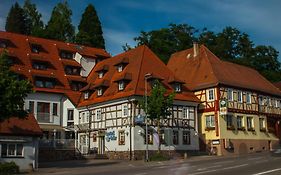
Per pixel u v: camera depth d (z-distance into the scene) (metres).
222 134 53.59
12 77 31.64
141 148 47.97
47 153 48.03
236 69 63.06
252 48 85.94
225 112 52.75
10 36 61.16
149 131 48.91
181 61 65.06
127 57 57.19
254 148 58.09
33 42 62.22
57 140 49.41
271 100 64.44
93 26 89.81
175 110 51.75
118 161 44.47
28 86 31.73
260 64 84.75
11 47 59.47
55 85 58.06
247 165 28.75
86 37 86.31
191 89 57.31
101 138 53.06
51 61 61.28
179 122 51.78
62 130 56.41
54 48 64.06
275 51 85.38
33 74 56.69
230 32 87.62
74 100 58.00
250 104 59.28
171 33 84.88
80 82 60.66
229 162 32.75
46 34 88.19
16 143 35.88
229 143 54.03
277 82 78.50
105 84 54.56
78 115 57.97
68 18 94.25
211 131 54.22
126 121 49.00
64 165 40.09
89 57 64.56
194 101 53.97
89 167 36.53
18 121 36.84
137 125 48.19
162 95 45.56
